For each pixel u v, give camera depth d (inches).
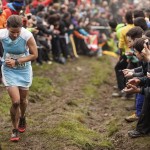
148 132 366.6
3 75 352.2
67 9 808.3
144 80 345.1
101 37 884.0
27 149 346.9
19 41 341.1
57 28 727.7
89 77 668.1
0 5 474.3
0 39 342.3
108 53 877.2
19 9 492.7
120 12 898.1
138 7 1031.6
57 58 740.7
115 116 467.8
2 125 405.7
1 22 474.0
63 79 636.1
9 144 356.2
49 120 417.1
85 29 856.3
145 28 457.1
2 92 494.6
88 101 532.7
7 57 348.5
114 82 655.8
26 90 359.9
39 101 501.0
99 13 923.4
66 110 468.4
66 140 361.1
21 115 375.9
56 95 543.5
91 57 841.5
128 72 379.2
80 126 408.2
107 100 550.3
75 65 749.9
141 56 358.9
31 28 546.3
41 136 371.9
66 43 767.1
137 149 347.9
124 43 499.2
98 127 430.9
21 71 352.8
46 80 592.1
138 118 387.2
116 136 386.0
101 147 360.8
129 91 345.1
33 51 346.3
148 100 354.9
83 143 358.6
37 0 723.4
